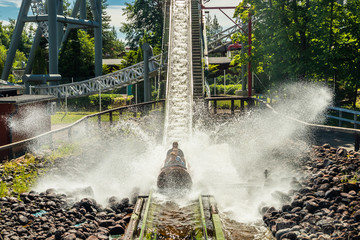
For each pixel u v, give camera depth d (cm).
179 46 3631
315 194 1091
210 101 3164
